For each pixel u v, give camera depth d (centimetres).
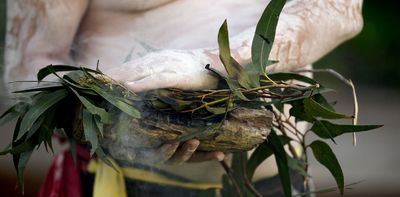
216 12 216
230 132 189
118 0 218
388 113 760
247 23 215
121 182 241
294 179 243
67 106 190
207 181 237
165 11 216
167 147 190
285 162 208
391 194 583
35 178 495
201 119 188
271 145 209
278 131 234
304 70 211
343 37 219
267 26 190
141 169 238
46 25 222
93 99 187
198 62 188
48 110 189
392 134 693
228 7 216
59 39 223
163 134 187
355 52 851
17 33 226
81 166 251
